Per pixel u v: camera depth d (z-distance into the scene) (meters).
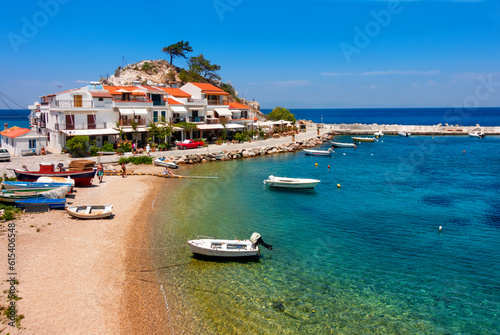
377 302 18.59
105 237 25.06
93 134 57.31
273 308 17.73
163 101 71.31
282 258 23.48
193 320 16.50
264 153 71.25
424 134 115.62
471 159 67.62
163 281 19.83
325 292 19.39
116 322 15.91
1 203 29.31
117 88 68.94
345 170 55.62
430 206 36.00
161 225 28.58
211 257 23.06
